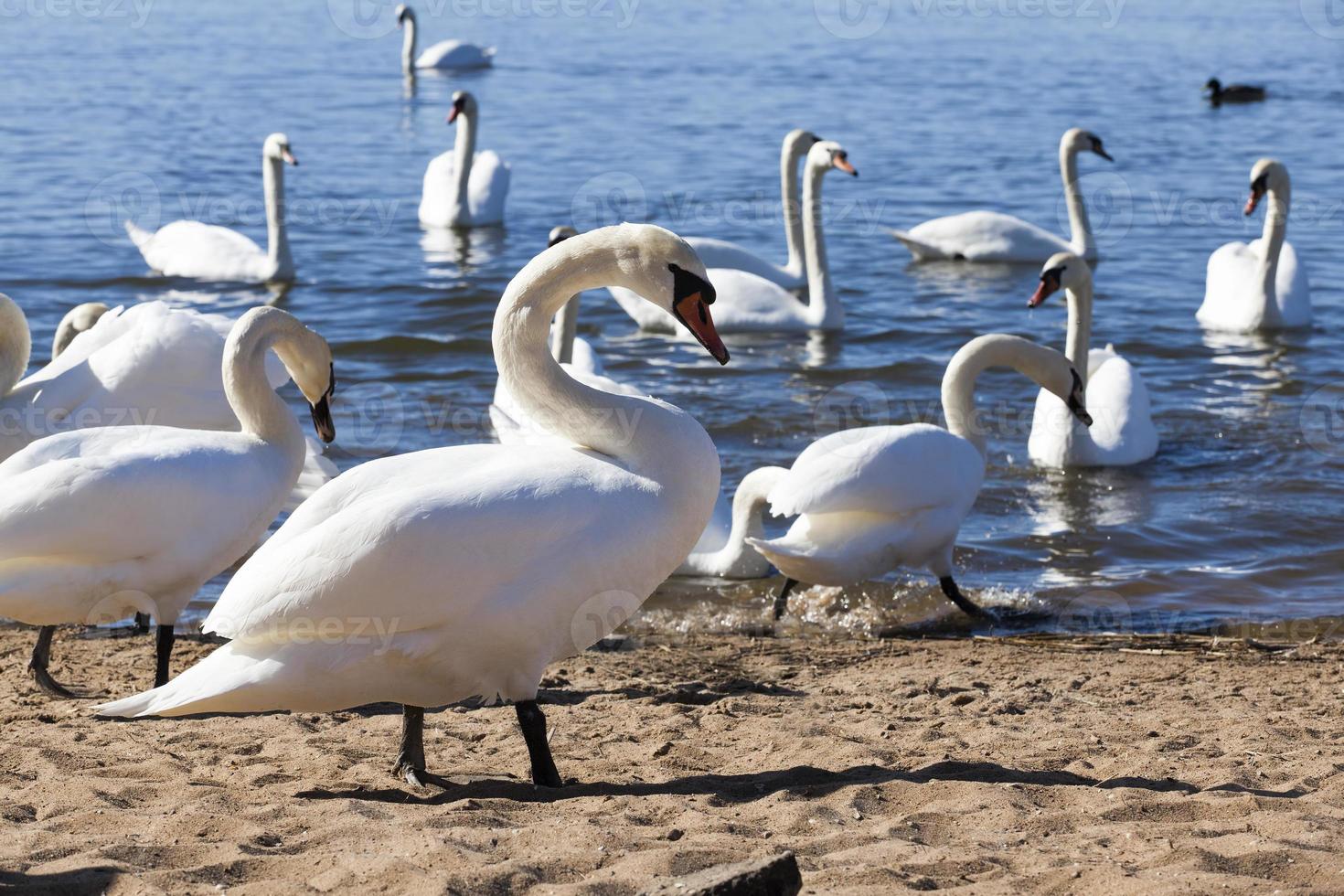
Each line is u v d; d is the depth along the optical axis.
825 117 33.81
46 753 6.06
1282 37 55.22
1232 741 6.29
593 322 18.31
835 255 22.34
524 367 6.06
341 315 18.05
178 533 7.14
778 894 4.17
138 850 4.80
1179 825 4.99
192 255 19.83
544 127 32.56
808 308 18.03
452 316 18.00
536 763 5.75
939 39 54.47
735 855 4.70
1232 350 16.86
